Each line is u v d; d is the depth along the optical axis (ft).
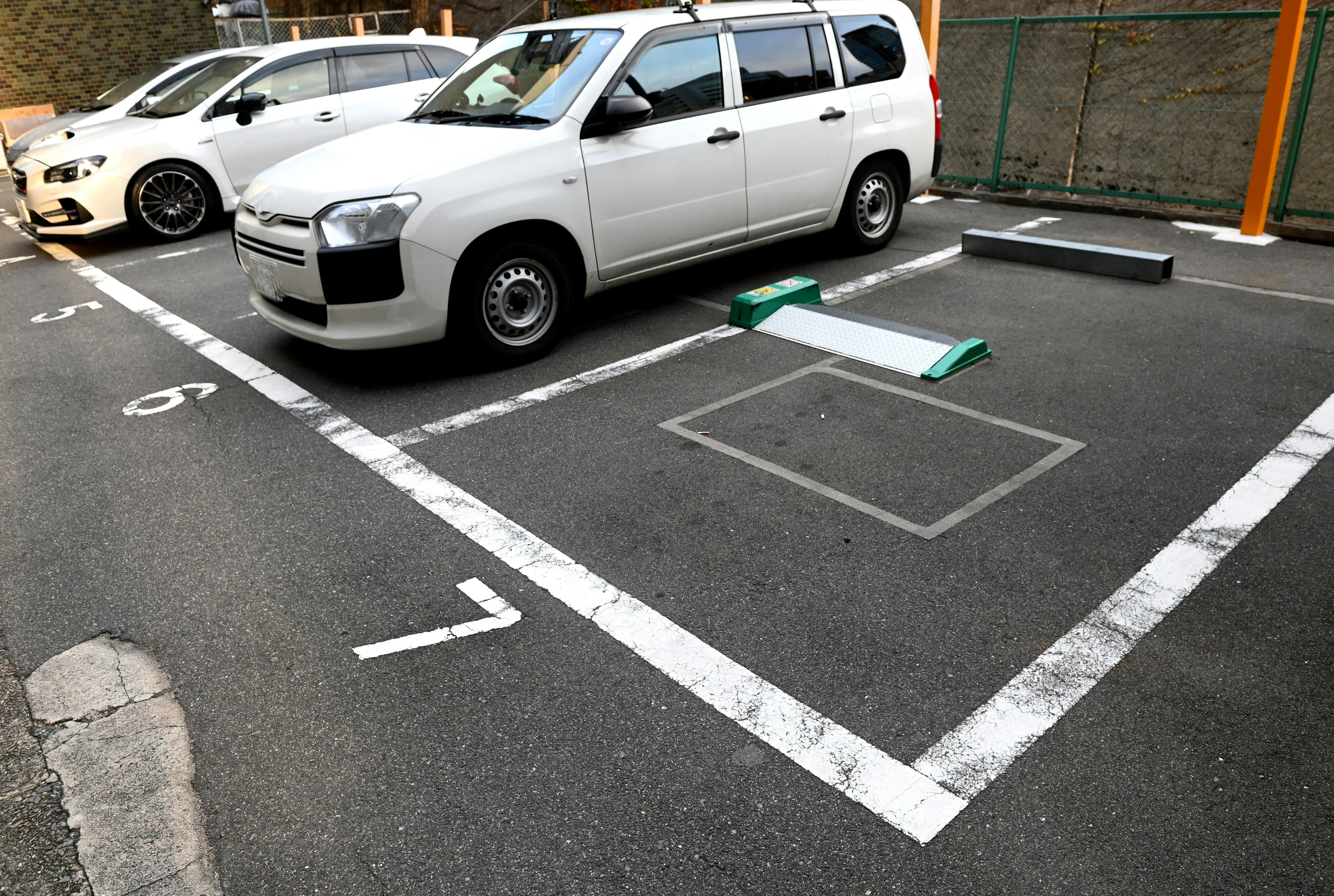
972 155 39.55
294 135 34.50
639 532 12.97
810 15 22.57
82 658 11.08
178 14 67.51
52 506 14.57
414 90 36.32
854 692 9.87
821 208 23.41
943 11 40.91
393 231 16.75
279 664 10.77
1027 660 10.18
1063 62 36.65
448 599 11.74
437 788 8.95
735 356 19.07
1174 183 34.58
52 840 8.68
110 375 20.13
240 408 17.89
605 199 19.17
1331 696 9.48
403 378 18.83
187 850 8.48
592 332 20.89
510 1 66.54
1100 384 16.79
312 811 8.79
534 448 15.55
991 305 21.38
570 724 9.64
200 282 27.50
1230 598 10.98
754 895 7.72
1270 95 24.80
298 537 13.29
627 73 19.33
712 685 10.08
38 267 30.63
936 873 7.82
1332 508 12.67
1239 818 8.18
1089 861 7.86
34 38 63.00
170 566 12.79
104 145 31.81
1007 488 13.56
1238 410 15.53
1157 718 9.31
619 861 8.09
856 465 14.44
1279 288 21.43
